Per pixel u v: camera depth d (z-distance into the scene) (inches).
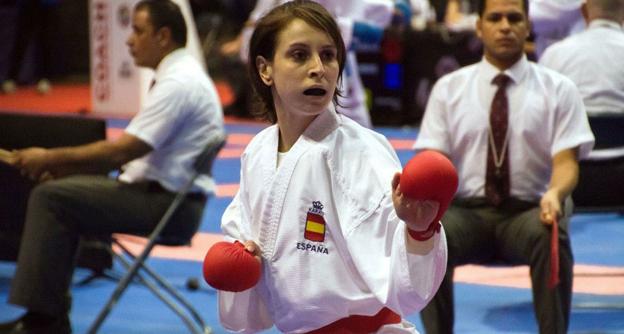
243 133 826.8
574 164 297.9
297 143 183.3
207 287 405.1
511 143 305.7
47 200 307.4
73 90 1115.9
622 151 345.1
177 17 342.3
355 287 179.6
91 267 387.2
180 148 331.6
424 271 161.6
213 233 499.5
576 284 402.3
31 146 345.1
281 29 181.8
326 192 179.5
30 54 1165.7
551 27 548.4
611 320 353.1
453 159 315.6
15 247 370.6
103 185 317.4
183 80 333.1
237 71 906.7
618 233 494.3
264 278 187.9
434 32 823.1
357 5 644.7
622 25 430.9
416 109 845.2
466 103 310.0
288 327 187.5
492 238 299.6
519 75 307.4
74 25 1191.6
